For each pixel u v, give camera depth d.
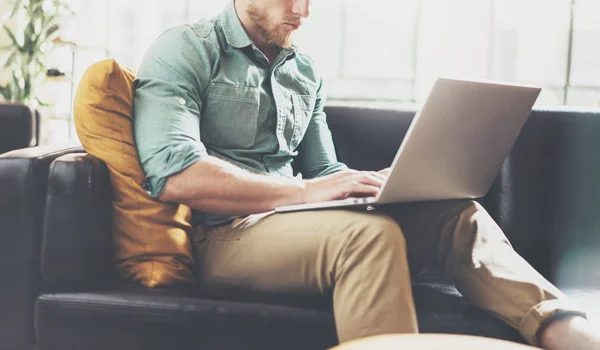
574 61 4.40
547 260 1.90
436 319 1.39
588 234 1.91
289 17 1.69
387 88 4.55
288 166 1.76
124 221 1.52
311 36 4.57
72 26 4.54
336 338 1.35
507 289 1.40
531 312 1.35
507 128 1.51
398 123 1.95
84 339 1.40
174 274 1.49
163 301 1.38
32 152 1.50
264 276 1.47
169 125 1.50
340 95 4.59
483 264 1.45
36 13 4.34
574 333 1.29
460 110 1.33
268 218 1.50
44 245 1.42
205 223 1.61
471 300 1.47
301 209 1.46
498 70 4.43
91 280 1.48
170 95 1.53
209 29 1.65
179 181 1.46
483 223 1.52
